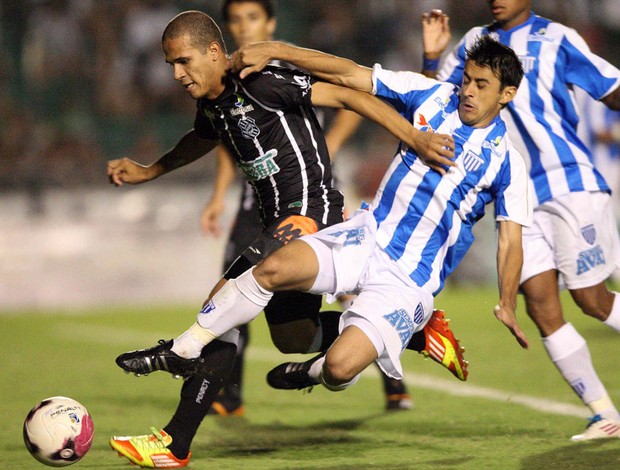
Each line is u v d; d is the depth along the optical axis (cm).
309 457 1528
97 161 5216
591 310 1727
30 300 4603
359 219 1523
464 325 3450
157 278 4741
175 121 5522
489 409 1956
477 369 2520
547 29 1711
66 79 5581
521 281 1703
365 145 5028
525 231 1709
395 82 1528
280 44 1469
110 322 3888
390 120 1489
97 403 2164
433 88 1528
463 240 1548
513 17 1716
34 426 1391
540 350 2834
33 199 4694
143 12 5709
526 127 1695
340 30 5584
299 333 1588
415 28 5672
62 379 2545
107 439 1736
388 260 1516
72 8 5691
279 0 5675
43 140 5244
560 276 1730
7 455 1581
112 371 2691
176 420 1452
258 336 3475
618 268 1738
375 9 5659
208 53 1449
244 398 2208
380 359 1482
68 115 5475
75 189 4747
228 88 1471
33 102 5516
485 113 1491
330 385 1491
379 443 1647
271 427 1841
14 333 3628
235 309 1433
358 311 1470
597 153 3581
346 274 1466
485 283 4675
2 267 4594
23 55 5631
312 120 1538
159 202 4791
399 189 1527
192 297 4747
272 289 1433
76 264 4688
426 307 1520
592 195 1698
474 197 1518
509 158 1515
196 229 4791
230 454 1571
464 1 5734
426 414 1931
